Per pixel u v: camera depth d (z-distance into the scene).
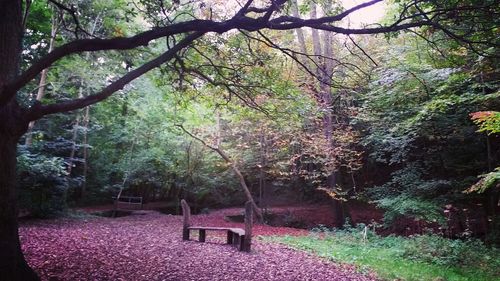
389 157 19.14
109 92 5.17
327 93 14.09
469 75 10.93
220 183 23.81
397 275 8.34
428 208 13.32
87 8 12.66
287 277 7.58
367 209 21.78
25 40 14.57
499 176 9.07
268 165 19.33
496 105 12.26
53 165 14.35
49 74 15.27
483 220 14.78
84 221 15.26
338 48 17.14
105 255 8.43
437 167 15.75
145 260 8.22
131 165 21.92
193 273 7.38
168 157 22.36
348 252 10.91
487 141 13.63
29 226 12.52
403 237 14.13
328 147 16.14
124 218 18.00
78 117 18.59
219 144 19.12
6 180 5.24
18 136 5.29
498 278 8.75
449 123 13.84
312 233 15.02
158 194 28.86
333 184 18.05
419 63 12.53
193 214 23.17
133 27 12.29
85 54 13.91
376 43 16.28
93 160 24.14
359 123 18.11
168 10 7.18
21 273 5.38
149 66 5.30
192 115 16.41
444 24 6.27
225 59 8.42
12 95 4.48
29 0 6.32
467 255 10.25
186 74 8.91
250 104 9.40
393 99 14.03
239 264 8.45
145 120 20.73
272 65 10.00
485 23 5.64
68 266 7.20
